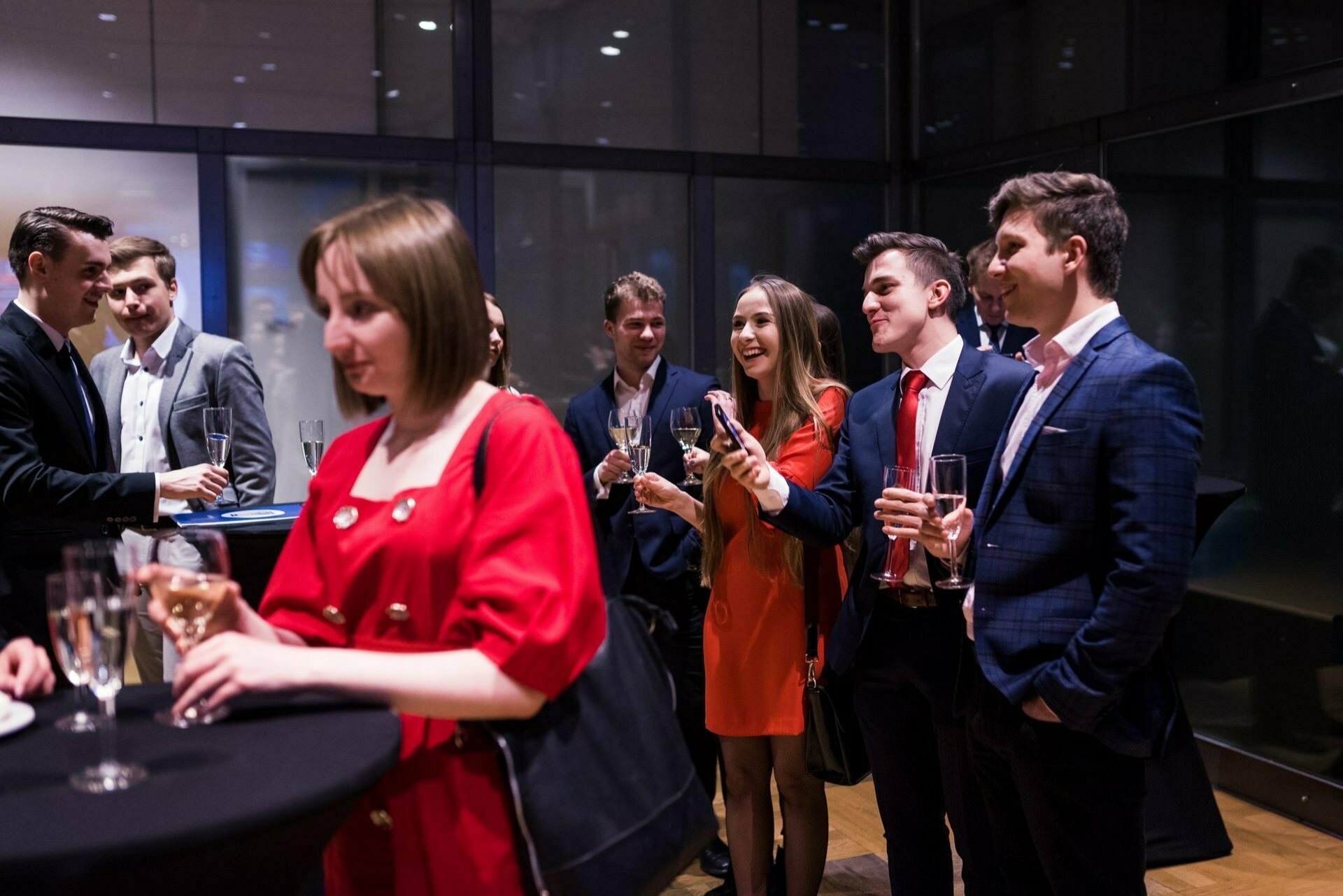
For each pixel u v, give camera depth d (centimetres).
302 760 112
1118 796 185
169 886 102
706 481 268
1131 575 170
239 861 105
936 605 231
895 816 254
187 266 493
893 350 247
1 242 467
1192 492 175
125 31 476
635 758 137
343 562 137
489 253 533
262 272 505
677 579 335
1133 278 445
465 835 129
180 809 101
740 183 574
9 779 110
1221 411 404
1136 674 182
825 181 586
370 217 132
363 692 118
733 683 266
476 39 523
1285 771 378
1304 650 374
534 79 535
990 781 208
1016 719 188
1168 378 177
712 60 564
